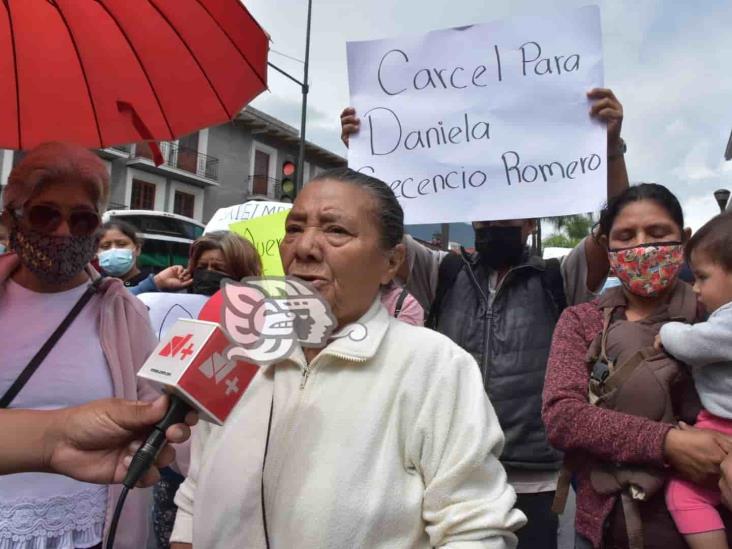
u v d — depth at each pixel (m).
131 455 0.92
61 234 1.47
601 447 1.47
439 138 2.25
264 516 1.04
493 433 1.05
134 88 1.68
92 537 1.54
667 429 1.42
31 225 1.46
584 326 1.76
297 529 0.98
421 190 2.25
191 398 0.88
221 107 1.71
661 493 1.50
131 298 1.75
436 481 1.01
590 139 2.08
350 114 2.35
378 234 1.10
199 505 1.12
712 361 1.47
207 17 1.56
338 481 0.98
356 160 2.34
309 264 1.08
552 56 2.15
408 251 2.33
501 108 2.19
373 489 0.98
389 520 0.99
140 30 1.61
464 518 0.98
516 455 2.00
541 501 2.02
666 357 1.57
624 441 1.44
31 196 1.46
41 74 1.66
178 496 1.26
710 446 1.35
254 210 4.10
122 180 22.08
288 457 1.04
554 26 2.15
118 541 1.56
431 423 1.05
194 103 1.70
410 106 2.29
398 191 2.28
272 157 27.52
